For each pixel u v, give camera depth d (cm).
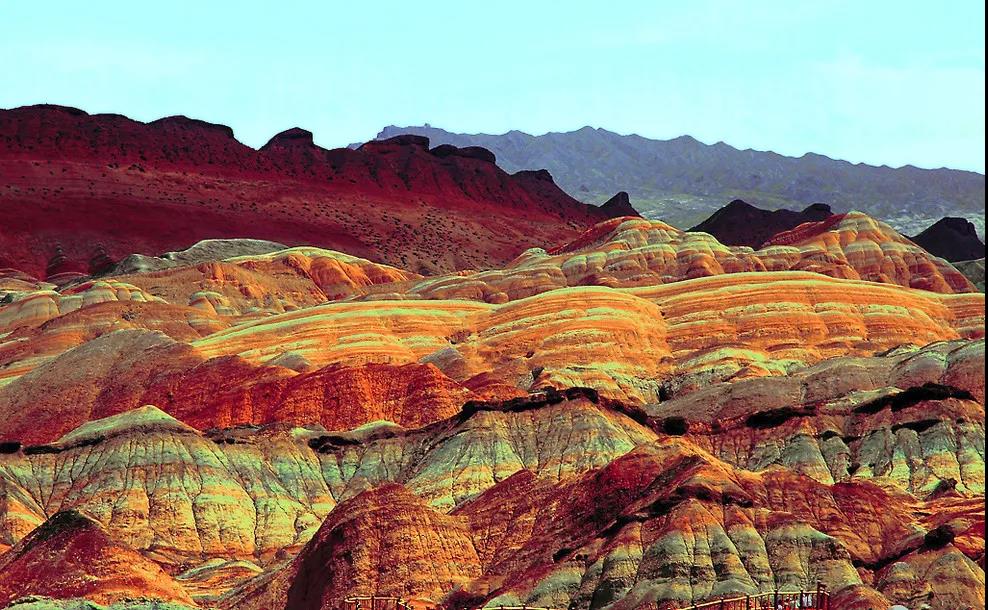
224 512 17588
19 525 16925
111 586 13700
